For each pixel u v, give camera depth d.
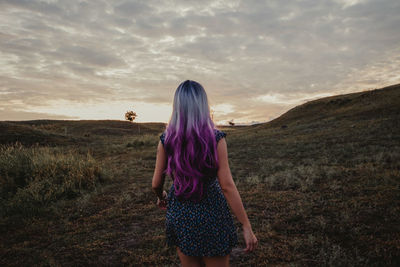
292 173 6.50
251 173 7.24
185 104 1.29
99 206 4.79
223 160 1.25
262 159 9.66
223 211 1.38
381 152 7.84
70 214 4.31
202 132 1.25
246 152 11.96
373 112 22.41
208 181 1.32
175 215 1.38
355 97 35.03
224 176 1.24
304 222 3.61
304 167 7.39
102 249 3.13
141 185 6.34
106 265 2.79
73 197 5.40
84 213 4.43
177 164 1.25
